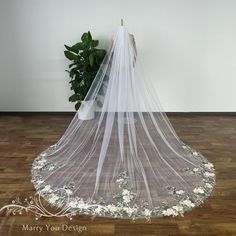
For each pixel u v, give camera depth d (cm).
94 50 346
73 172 249
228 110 404
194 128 359
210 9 363
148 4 359
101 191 224
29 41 371
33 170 254
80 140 289
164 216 199
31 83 390
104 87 275
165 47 379
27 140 317
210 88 398
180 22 368
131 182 234
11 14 359
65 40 372
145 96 271
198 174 251
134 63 261
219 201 215
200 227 189
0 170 255
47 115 399
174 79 393
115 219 196
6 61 379
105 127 256
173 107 406
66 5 358
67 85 391
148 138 270
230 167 266
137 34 371
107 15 363
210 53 382
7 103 397
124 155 257
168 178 242
